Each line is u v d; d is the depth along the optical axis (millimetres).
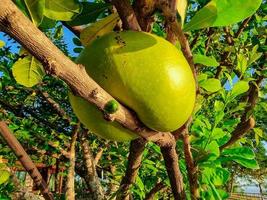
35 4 351
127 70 349
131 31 372
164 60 354
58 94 1848
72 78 289
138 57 353
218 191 684
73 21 437
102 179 1515
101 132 387
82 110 381
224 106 706
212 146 637
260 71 958
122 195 662
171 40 403
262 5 1170
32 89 1563
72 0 369
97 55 359
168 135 429
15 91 1591
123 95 353
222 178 651
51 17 372
